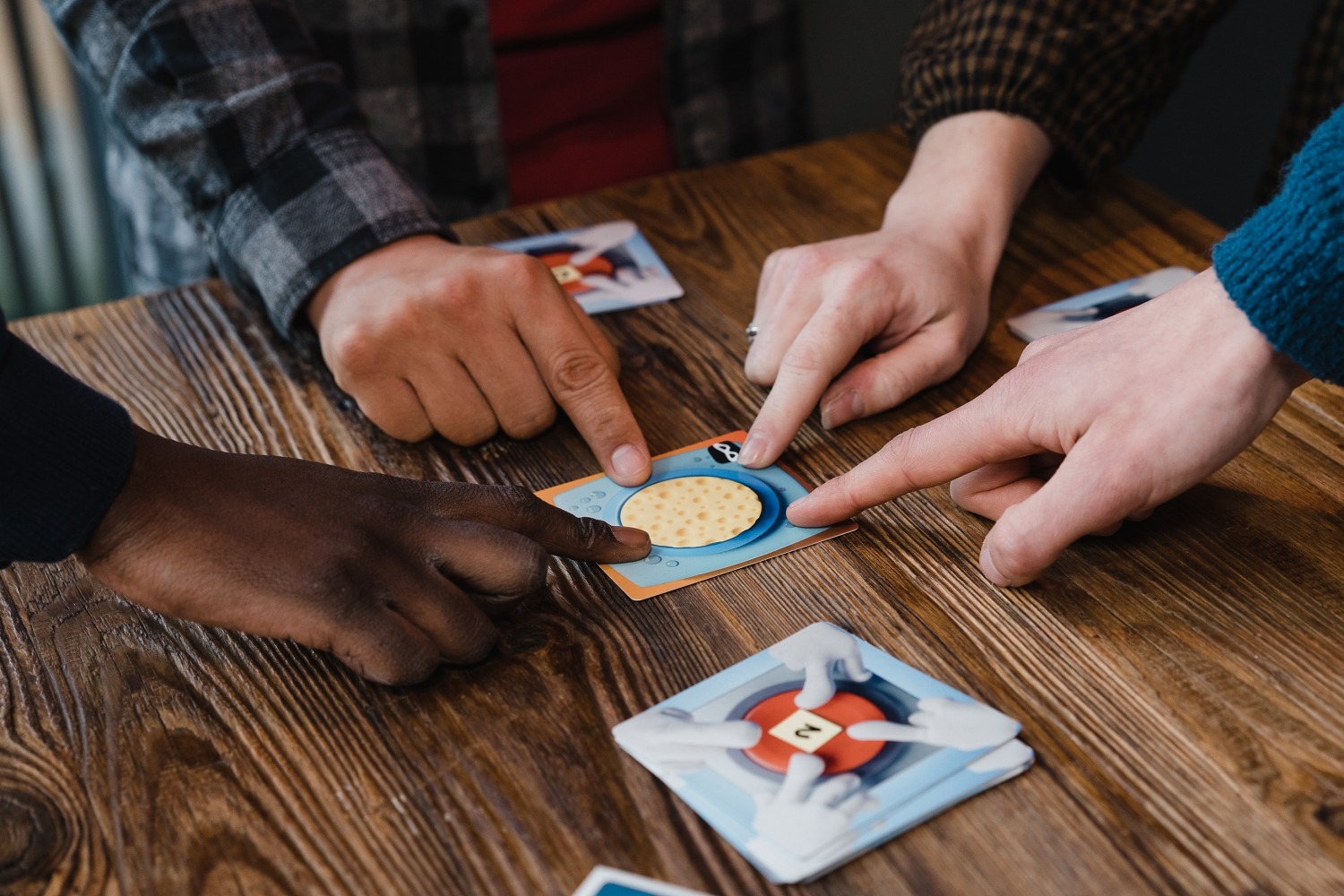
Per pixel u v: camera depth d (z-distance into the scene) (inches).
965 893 17.7
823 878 18.0
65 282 79.4
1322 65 44.9
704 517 26.8
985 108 37.4
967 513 26.5
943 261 32.3
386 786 20.2
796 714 20.8
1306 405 29.5
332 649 21.9
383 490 23.8
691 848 18.7
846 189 41.4
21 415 20.1
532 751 20.7
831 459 28.7
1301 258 20.3
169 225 49.1
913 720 20.6
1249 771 19.5
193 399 32.1
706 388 31.7
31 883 18.7
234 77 35.4
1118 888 17.7
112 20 36.4
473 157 50.3
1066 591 23.9
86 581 25.7
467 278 30.7
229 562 21.6
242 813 19.8
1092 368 23.5
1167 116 63.3
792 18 54.7
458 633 22.2
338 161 34.6
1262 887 17.6
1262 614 23.0
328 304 32.6
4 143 73.2
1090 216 39.1
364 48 47.1
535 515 24.5
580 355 30.0
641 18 51.4
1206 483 26.9
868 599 24.0
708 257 37.8
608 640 23.2
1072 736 20.4
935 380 30.8
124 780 20.6
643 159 53.7
